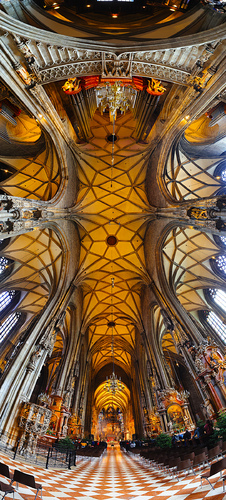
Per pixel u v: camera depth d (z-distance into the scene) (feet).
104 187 63.67
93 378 96.22
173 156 53.31
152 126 54.19
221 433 26.45
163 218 55.98
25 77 31.14
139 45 29.76
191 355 43.19
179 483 18.17
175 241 60.59
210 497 12.35
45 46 29.30
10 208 33.35
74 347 67.21
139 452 47.57
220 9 26.94
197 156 55.57
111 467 35.86
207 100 33.42
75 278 65.16
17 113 40.34
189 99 35.22
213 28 26.76
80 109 47.01
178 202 48.14
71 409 65.26
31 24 30.01
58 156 49.85
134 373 89.97
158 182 53.57
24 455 30.86
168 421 52.95
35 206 40.68
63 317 53.11
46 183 56.24
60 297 55.06
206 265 61.62
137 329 83.30
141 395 74.38
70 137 52.80
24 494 14.61
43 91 35.06
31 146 52.34
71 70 32.35
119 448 86.53
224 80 29.84
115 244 70.59
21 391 37.01
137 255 69.82
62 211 53.83
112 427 141.49
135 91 44.70
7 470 11.72
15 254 59.00
